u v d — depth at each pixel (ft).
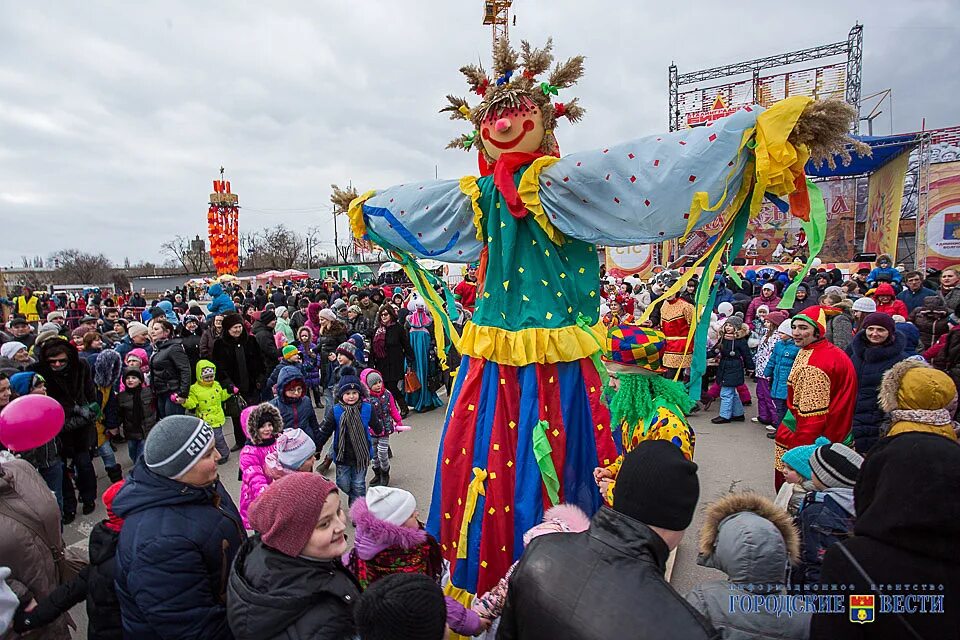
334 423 17.01
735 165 8.17
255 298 70.18
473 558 10.20
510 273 10.25
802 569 8.14
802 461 9.68
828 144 7.86
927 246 56.03
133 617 7.02
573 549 5.15
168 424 7.55
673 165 8.29
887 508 5.32
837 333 22.36
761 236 80.38
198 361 22.81
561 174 9.20
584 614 4.62
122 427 22.35
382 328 27.07
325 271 135.03
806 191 8.14
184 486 7.40
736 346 24.95
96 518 17.51
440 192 10.82
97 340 22.84
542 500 9.80
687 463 5.52
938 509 5.02
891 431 9.39
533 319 10.04
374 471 19.13
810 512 8.45
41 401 9.64
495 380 10.37
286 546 5.93
